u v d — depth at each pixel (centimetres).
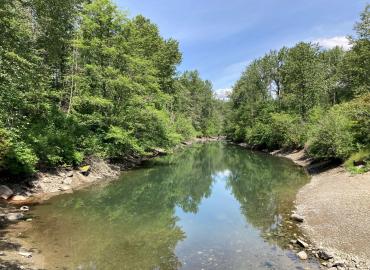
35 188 2091
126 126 3319
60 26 3102
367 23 4106
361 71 4316
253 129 6359
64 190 2258
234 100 8300
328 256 1165
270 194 2359
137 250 1300
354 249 1210
